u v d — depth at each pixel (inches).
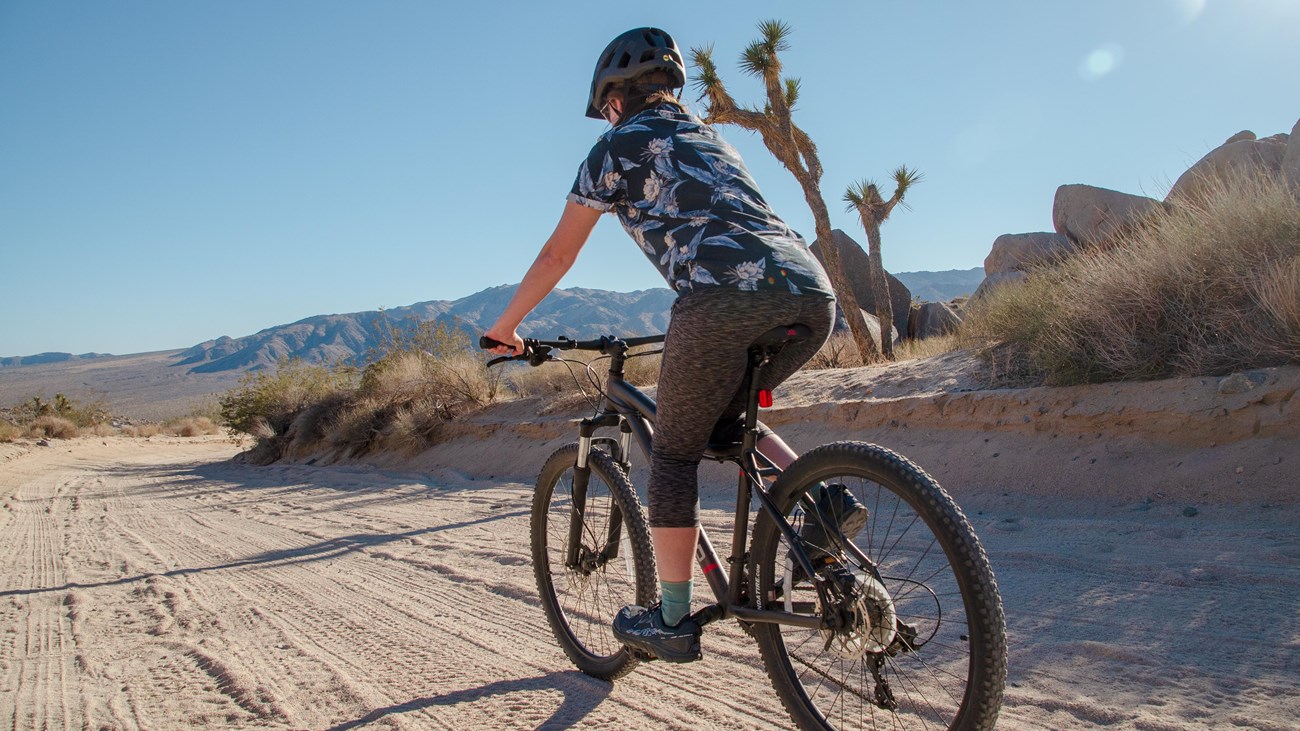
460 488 430.0
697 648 108.3
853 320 538.3
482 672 142.9
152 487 603.2
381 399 703.1
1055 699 110.6
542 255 108.7
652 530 108.8
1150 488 214.2
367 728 121.6
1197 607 137.3
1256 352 229.6
